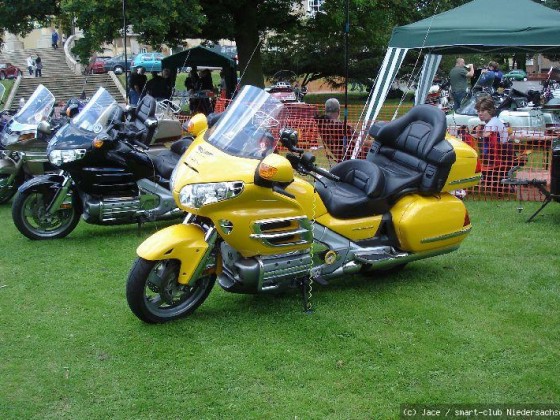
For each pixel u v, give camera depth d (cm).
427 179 520
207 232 445
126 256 627
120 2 1603
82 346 425
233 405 354
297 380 380
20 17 1942
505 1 1016
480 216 764
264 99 466
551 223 722
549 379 376
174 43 1992
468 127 998
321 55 3117
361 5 1992
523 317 464
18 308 492
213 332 444
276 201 441
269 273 446
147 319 449
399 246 518
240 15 2158
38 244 666
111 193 662
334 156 952
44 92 840
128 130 672
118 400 359
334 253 489
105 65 3469
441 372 388
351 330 445
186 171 442
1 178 845
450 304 492
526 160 893
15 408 350
